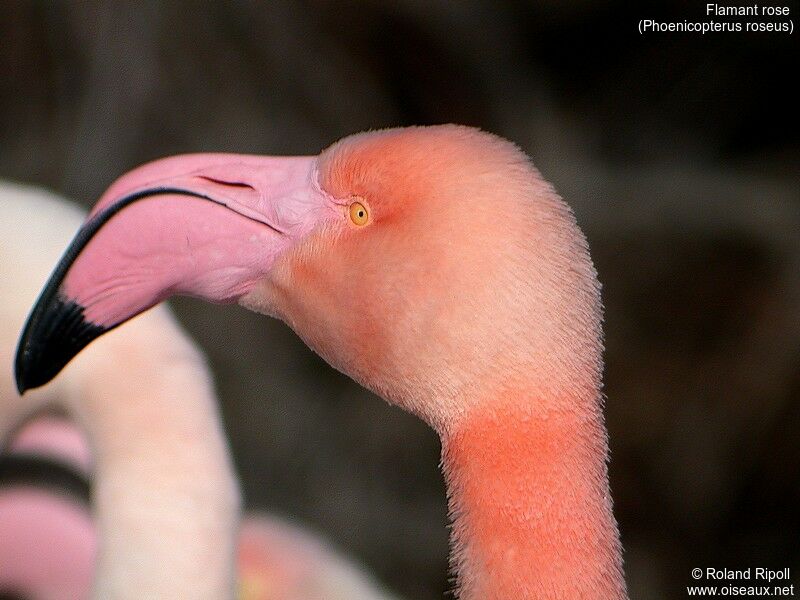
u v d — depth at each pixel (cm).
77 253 298
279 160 308
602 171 1040
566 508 259
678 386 939
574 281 266
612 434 940
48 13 966
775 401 930
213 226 298
